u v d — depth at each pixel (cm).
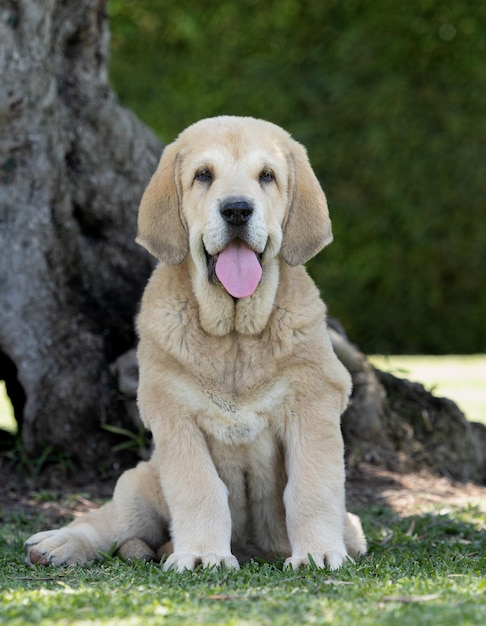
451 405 1038
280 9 1862
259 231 623
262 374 622
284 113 1894
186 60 1884
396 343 2009
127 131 1000
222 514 610
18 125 929
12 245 936
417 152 1925
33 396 936
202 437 629
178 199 664
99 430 948
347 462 960
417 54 1898
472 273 1980
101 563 641
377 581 540
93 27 994
